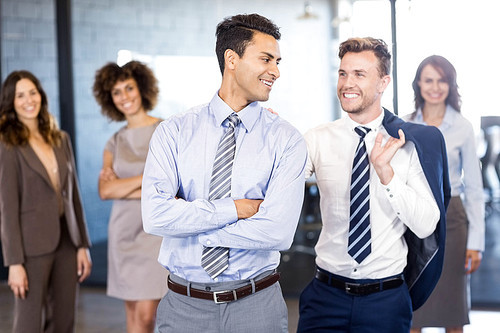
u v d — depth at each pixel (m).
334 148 2.49
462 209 3.32
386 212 2.38
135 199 3.51
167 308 2.16
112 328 4.45
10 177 3.20
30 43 5.47
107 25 5.22
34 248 3.23
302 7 4.99
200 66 5.02
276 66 2.08
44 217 3.26
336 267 2.43
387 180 2.26
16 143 3.22
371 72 2.36
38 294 3.26
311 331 2.50
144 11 5.11
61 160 3.40
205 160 2.12
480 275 4.89
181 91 5.06
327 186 2.48
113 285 3.60
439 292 3.33
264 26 2.08
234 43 2.06
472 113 4.44
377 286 2.38
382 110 2.50
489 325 4.32
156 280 3.50
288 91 5.12
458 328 3.41
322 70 5.02
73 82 5.35
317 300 2.49
